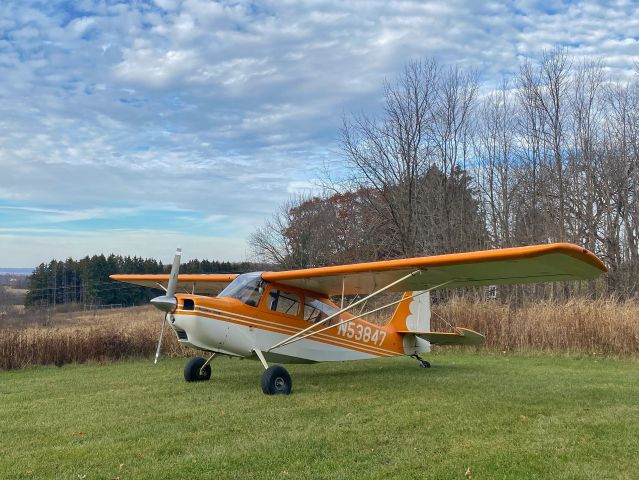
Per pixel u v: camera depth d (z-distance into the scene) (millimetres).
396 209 21500
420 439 4801
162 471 3957
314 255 26703
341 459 4230
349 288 8797
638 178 20516
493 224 22422
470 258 6453
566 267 6402
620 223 20953
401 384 8031
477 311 13844
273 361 8414
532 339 13023
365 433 5012
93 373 10117
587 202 21094
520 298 19344
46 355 11734
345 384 8078
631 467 4016
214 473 3910
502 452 4379
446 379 8547
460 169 22250
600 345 12156
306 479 3785
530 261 6219
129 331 13281
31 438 5012
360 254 23438
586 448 4496
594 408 6141
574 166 21531
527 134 22391
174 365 11320
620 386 7734
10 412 6270
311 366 10586
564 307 13234
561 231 20594
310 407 6250
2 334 11781
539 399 6688
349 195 24328
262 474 3887
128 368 10875
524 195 22312
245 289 8094
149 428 5297
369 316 17000
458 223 21984
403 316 10383
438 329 14234
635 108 21125
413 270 7238
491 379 8523
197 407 6328
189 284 11102
